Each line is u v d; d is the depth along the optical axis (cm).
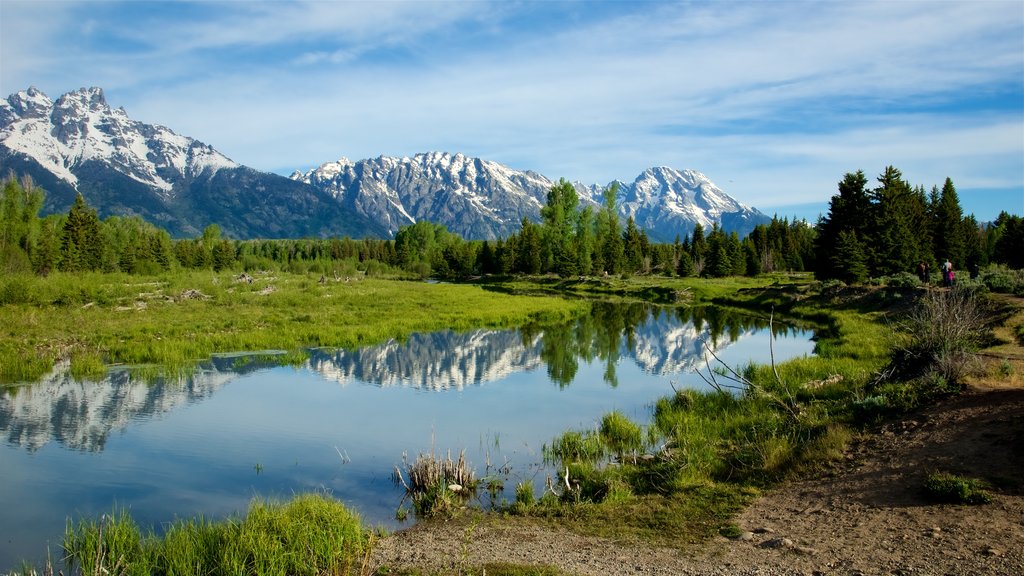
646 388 2288
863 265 5106
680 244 11812
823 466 1209
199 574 838
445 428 1750
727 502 1116
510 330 3991
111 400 1992
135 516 1125
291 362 2686
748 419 1603
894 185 5691
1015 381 1422
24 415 1803
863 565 782
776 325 4247
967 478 994
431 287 7006
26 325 2981
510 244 10688
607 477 1253
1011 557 741
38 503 1176
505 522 1097
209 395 2098
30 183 8662
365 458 1490
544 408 1983
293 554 874
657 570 836
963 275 4656
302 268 8544
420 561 916
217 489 1273
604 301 6612
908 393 1475
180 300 4109
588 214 10388
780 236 11206
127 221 11562
